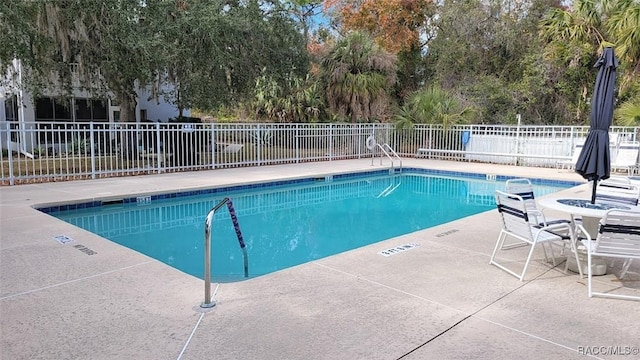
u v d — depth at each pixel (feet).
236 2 42.70
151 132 37.73
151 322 9.96
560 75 63.57
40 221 19.51
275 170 39.52
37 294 11.50
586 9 57.31
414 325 9.96
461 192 35.01
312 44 71.20
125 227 23.27
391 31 73.26
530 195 16.65
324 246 20.56
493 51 72.49
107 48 33.88
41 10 30.66
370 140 47.19
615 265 14.55
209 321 10.04
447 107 53.01
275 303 11.10
